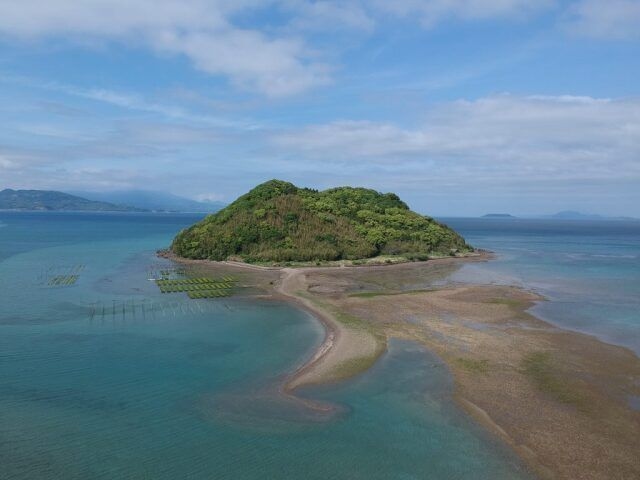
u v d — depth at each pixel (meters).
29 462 22.70
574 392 30.61
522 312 52.56
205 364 35.50
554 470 22.19
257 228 103.19
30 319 47.62
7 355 36.81
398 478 21.70
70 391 30.44
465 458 23.19
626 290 67.62
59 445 24.17
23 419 26.67
